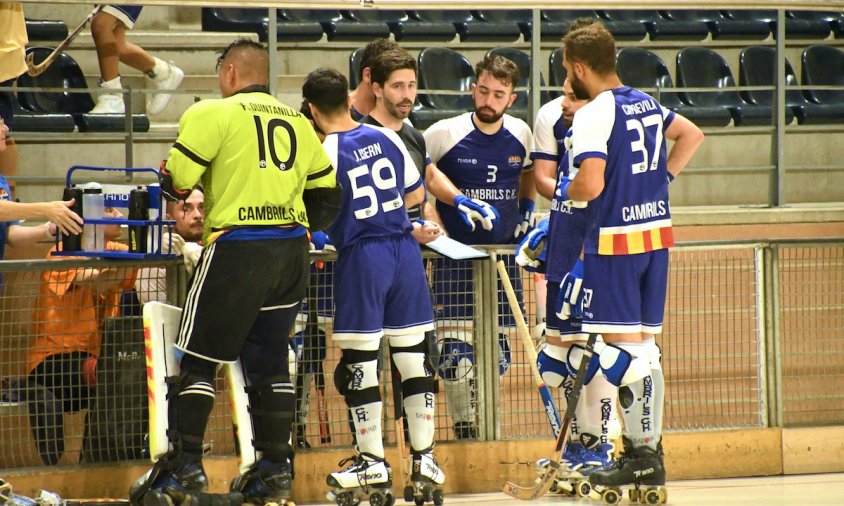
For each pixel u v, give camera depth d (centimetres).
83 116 2222
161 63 2275
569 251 1455
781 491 1498
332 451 1490
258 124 1243
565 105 1553
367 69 1542
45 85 2320
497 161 1664
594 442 1475
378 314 1358
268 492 1277
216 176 1234
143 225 1380
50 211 1342
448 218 1666
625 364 1373
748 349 1725
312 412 1582
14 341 1425
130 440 1424
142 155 2333
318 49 2817
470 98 2695
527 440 1559
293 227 1266
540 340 1623
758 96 3014
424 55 2688
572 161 1437
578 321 1462
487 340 1553
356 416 1365
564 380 1500
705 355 1688
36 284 1413
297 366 1497
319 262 1478
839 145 3016
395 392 1420
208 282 1227
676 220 2389
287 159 1253
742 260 1678
